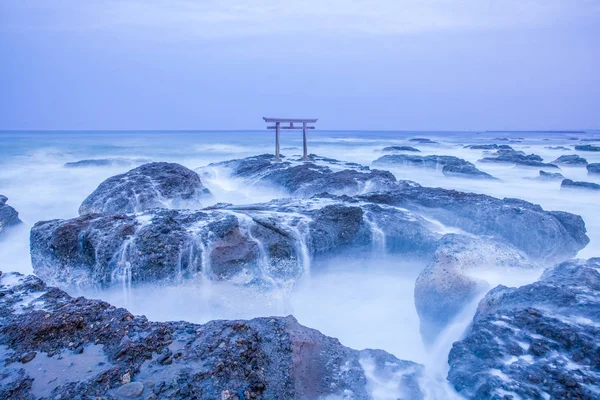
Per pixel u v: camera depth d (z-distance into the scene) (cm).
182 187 1241
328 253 804
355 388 411
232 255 723
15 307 497
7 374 380
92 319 475
